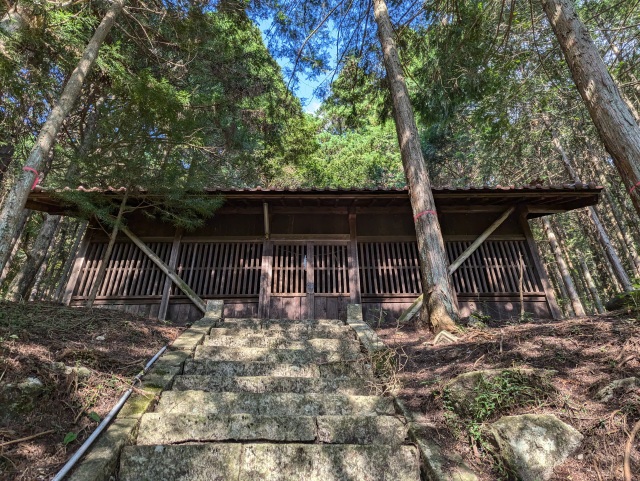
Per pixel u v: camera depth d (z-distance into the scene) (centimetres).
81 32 616
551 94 834
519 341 312
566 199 592
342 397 272
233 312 579
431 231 456
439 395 251
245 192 561
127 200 571
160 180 514
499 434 203
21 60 514
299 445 214
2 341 255
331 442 235
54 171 771
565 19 395
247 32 961
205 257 615
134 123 511
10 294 688
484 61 657
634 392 210
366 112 931
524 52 679
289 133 1340
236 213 641
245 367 328
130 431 218
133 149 533
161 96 510
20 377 225
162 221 633
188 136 601
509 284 597
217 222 640
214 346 365
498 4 675
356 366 331
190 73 862
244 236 632
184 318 567
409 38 750
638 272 1030
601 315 362
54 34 543
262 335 429
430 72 752
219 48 866
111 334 353
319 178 1814
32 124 639
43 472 176
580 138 1046
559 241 1342
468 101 845
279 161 1420
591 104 360
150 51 737
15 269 1173
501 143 1063
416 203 481
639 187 315
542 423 202
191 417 238
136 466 203
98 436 207
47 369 240
